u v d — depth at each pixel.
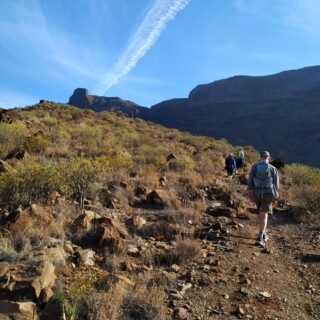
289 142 127.88
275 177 7.38
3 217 6.38
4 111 20.81
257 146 133.38
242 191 12.52
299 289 5.21
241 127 144.50
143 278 5.00
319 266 5.96
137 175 12.14
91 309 3.99
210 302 4.71
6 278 4.08
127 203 9.26
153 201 9.53
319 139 122.69
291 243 7.18
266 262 6.15
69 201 7.90
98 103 167.62
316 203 9.41
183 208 8.84
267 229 8.27
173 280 5.16
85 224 6.31
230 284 5.23
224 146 32.88
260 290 5.12
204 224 8.12
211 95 158.88
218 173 17.44
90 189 8.87
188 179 12.57
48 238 5.54
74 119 31.97
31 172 7.42
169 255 5.90
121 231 6.55
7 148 12.47
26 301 3.89
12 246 5.06
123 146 20.38
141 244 6.36
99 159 10.47
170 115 164.38
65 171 8.27
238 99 152.12
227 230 7.68
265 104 144.25
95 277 4.62
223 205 10.10
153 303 4.30
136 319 4.09
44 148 13.75
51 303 3.91
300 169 15.98
